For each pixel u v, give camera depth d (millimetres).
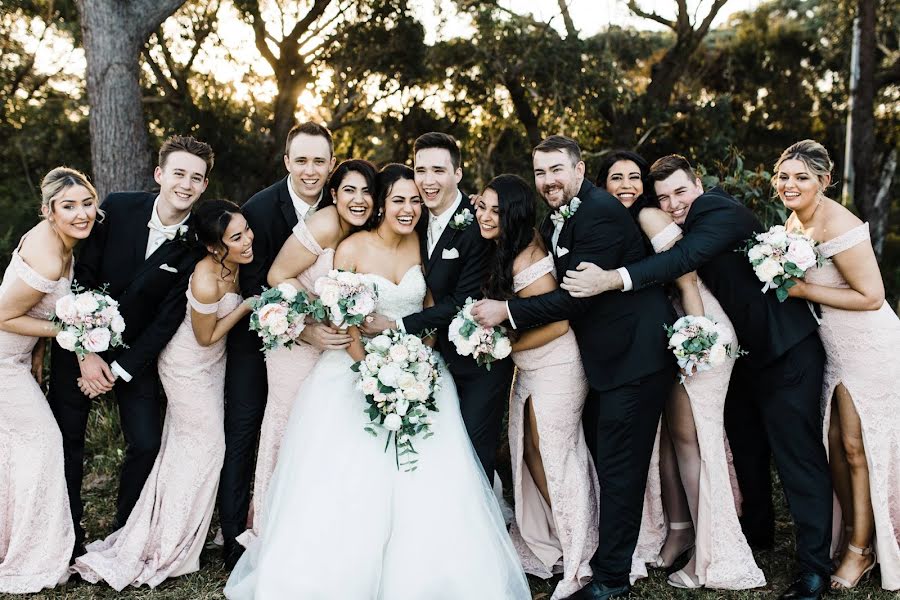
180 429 3564
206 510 3574
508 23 9992
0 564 3357
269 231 3561
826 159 3215
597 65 10117
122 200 3557
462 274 3430
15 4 9789
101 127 6082
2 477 3344
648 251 3383
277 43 10781
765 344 3250
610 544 3301
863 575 3418
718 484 3350
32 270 3242
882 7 14758
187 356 3504
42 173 10914
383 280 3383
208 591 3387
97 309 3234
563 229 3254
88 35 6035
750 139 16016
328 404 3330
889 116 16484
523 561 3643
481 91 10648
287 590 2975
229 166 9836
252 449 3721
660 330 3246
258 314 3172
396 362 3129
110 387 3451
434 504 3152
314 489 3135
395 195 3301
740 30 16641
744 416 3664
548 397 3395
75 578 3490
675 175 3420
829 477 3285
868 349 3223
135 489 3637
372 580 3047
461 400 3533
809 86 16906
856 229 3164
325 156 3539
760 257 3104
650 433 3295
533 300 3197
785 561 3641
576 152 3291
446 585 3049
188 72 10438
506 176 3309
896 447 3270
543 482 3574
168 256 3416
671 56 11664
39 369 3582
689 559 3551
